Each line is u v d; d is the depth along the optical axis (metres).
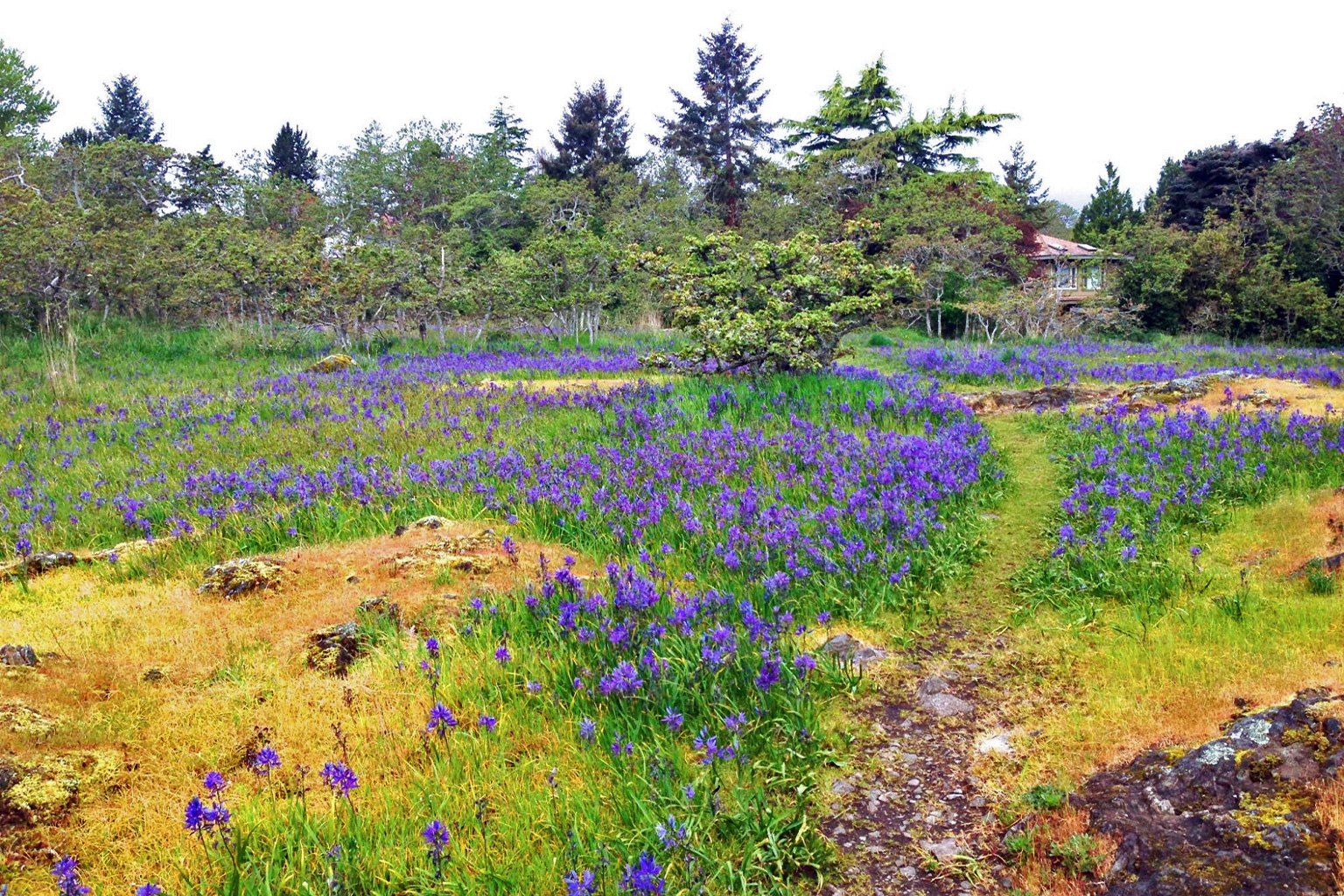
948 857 4.42
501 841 4.39
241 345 23.23
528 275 26.14
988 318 34.00
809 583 7.43
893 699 6.00
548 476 10.05
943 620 7.24
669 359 16.70
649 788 4.75
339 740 5.00
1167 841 4.03
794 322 15.54
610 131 53.88
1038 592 7.43
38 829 4.27
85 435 13.22
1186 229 45.69
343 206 42.16
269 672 5.88
